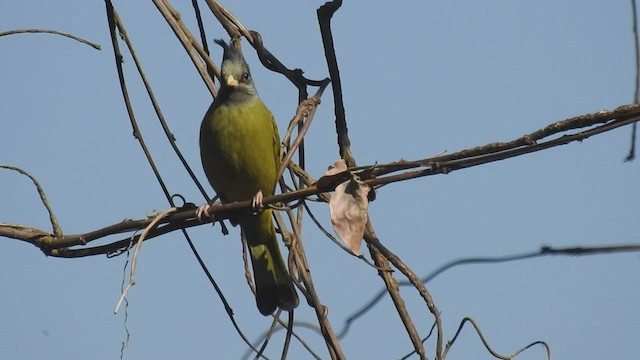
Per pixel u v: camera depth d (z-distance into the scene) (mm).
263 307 11078
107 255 9211
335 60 9898
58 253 9359
